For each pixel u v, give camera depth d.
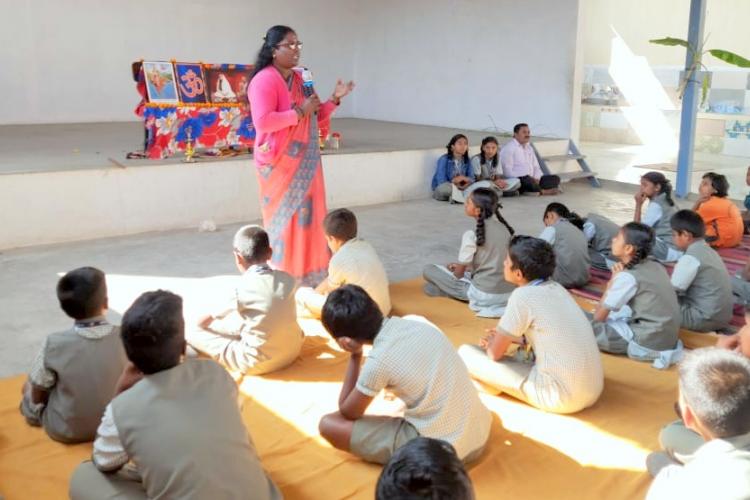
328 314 2.40
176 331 2.00
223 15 10.64
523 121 9.64
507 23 9.60
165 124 6.32
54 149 6.85
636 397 3.09
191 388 1.98
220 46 10.71
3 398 3.02
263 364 3.21
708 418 1.59
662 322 3.38
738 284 4.30
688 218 3.82
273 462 2.57
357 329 2.38
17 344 3.63
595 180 8.74
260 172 4.11
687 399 1.63
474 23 10.02
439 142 8.44
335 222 3.70
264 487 1.99
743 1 14.03
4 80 9.09
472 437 2.46
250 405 2.99
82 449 2.62
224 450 1.92
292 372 3.30
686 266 3.76
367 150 7.41
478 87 10.13
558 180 8.09
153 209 5.99
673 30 14.17
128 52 9.94
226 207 6.39
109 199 5.76
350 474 2.50
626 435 2.79
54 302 4.23
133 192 5.86
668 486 1.61
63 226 5.59
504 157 8.07
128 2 9.81
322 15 11.62
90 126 9.25
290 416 2.90
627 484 2.46
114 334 2.62
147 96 6.23
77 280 2.53
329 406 2.99
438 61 10.65
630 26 13.59
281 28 3.94
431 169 7.87
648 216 5.40
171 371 1.99
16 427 2.77
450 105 10.58
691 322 3.80
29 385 2.75
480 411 2.52
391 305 4.22
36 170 5.45
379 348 2.37
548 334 2.83
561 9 8.95
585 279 4.59
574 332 2.84
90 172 5.63
